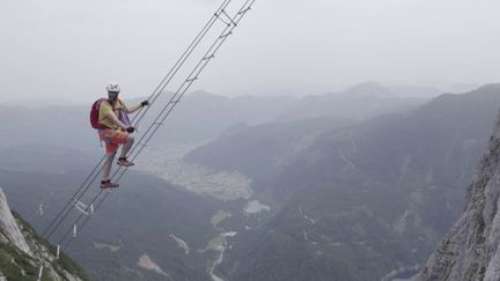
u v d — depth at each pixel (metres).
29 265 62.38
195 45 24.53
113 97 20.69
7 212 76.62
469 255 60.28
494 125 72.81
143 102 22.34
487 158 70.75
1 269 52.81
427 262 74.62
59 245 30.83
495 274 42.03
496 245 50.56
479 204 65.56
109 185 21.14
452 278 63.34
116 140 20.39
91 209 28.42
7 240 66.62
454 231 70.94
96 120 20.44
